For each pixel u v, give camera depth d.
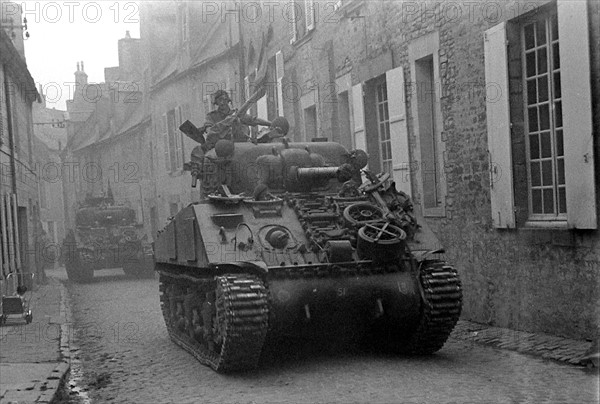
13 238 16.55
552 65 9.23
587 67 8.25
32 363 9.09
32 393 7.42
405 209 9.28
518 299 9.91
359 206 9.13
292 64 17.81
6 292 14.46
